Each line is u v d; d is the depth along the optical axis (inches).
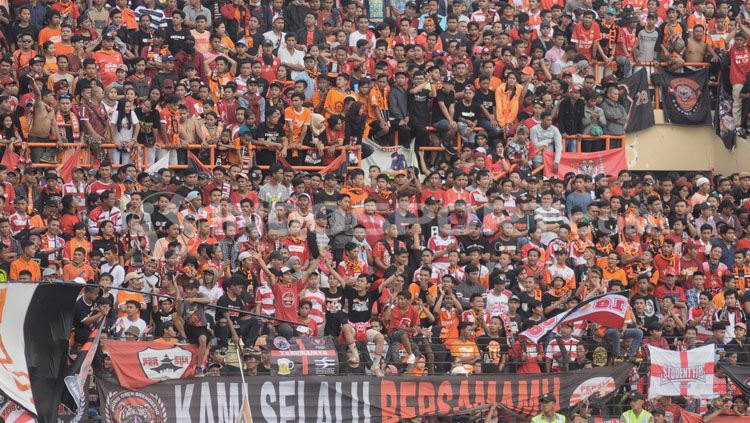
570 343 1973.4
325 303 2100.1
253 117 2463.1
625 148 2760.8
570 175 2539.4
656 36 2851.9
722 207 2511.1
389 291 2102.6
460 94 2603.3
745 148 2792.8
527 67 2753.4
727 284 2257.6
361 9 2861.7
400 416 1873.8
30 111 2337.6
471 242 2303.2
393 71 2716.5
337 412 1859.0
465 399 1898.4
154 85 2482.8
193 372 1820.9
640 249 2341.3
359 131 2519.7
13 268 2038.6
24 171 2228.1
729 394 1989.4
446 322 2090.3
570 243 2332.7
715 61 2837.1
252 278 2094.0
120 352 1793.8
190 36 2610.7
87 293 1923.0
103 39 2556.6
